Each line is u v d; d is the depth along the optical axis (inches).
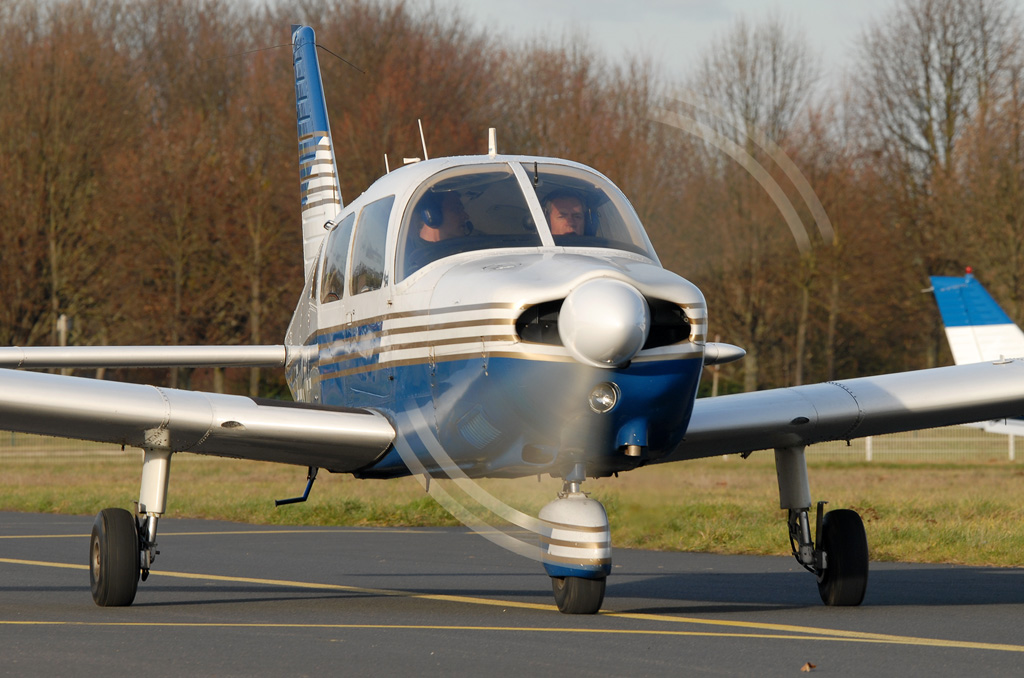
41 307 5251.0
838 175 3100.4
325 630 832.9
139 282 5113.2
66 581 1203.2
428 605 1016.2
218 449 997.2
